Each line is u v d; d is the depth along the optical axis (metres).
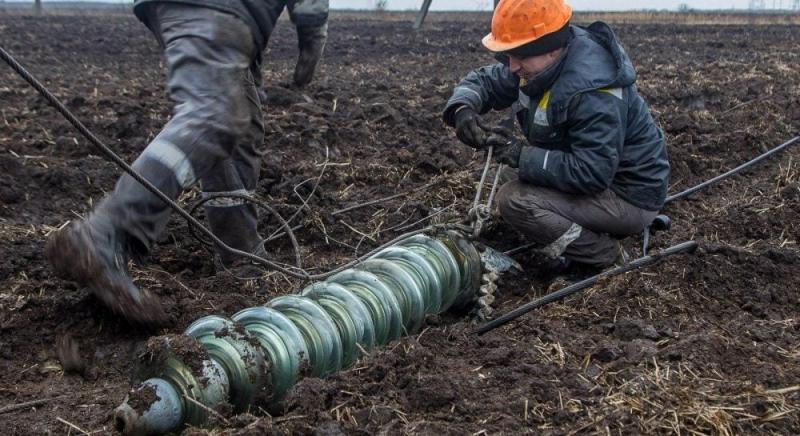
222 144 3.95
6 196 5.87
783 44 18.62
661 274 4.51
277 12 4.28
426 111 8.91
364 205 5.89
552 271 4.91
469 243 4.41
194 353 3.06
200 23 3.98
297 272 4.20
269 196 6.04
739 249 4.79
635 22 30.80
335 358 3.46
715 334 3.79
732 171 6.49
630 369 3.48
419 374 3.40
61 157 7.11
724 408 3.14
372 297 3.74
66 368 3.85
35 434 3.30
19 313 4.14
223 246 3.88
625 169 4.55
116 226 3.71
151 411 2.92
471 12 38.50
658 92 10.26
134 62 14.56
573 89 4.24
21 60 14.03
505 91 4.89
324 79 11.45
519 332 4.08
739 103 9.77
